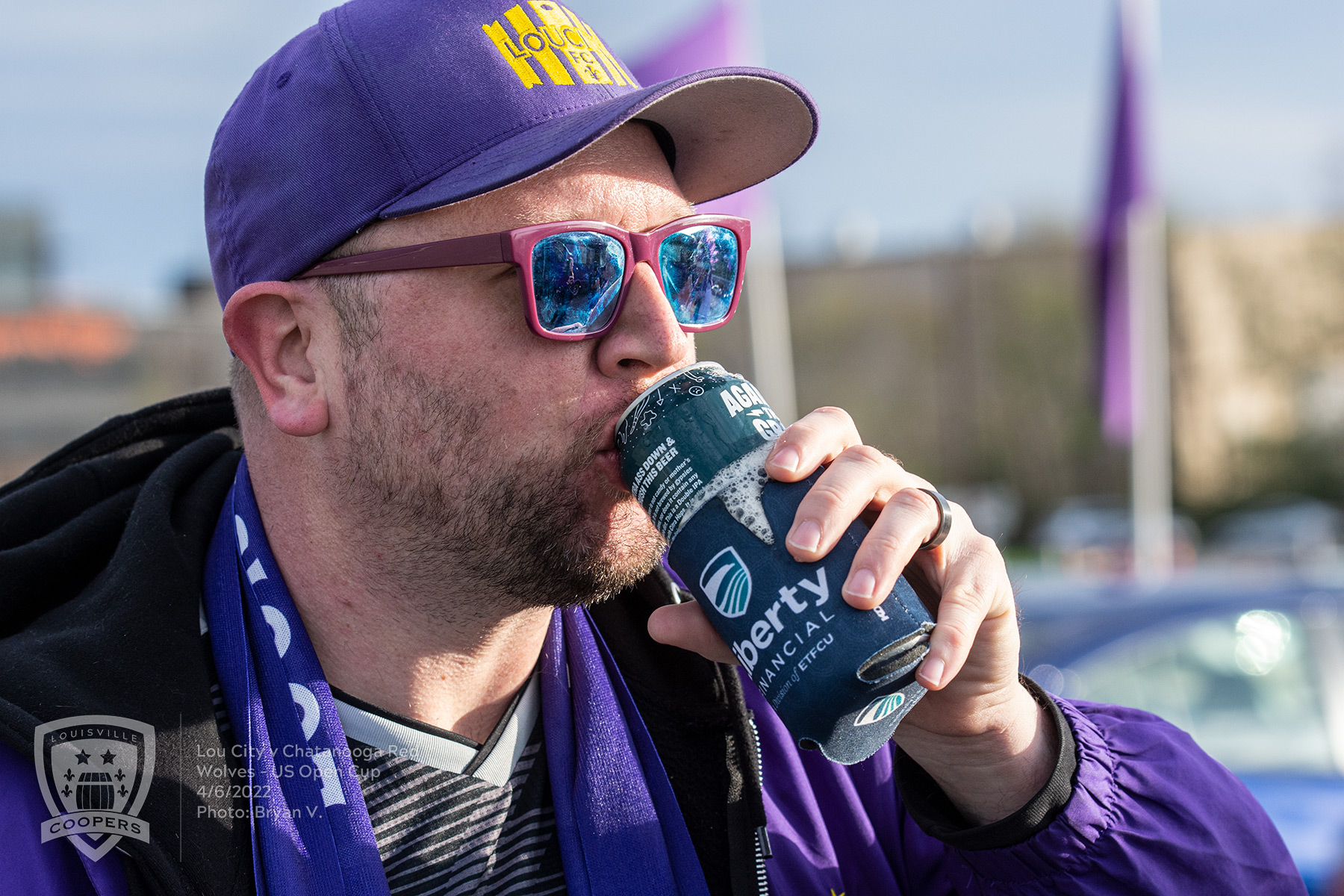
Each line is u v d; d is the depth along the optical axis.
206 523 1.46
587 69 1.35
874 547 1.08
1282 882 1.35
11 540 1.42
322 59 1.33
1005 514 29.31
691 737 1.42
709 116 1.42
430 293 1.27
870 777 1.49
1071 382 30.52
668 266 1.34
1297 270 28.89
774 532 1.09
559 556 1.29
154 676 1.23
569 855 1.33
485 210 1.27
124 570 1.32
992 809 1.30
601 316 1.28
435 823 1.30
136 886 1.11
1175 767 1.36
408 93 1.29
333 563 1.35
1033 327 31.22
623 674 1.47
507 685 1.40
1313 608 3.77
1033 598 4.23
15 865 1.10
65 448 1.57
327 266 1.31
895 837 1.49
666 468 1.14
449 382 1.27
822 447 1.12
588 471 1.28
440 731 1.33
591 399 1.28
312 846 1.22
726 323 1.44
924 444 32.06
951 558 1.21
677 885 1.34
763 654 1.09
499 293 1.27
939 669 1.08
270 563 1.38
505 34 1.32
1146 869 1.26
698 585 1.12
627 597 1.51
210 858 1.15
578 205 1.29
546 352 1.26
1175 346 29.56
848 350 32.81
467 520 1.28
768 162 1.54
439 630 1.35
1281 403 29.19
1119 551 8.78
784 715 1.09
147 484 1.45
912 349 32.38
